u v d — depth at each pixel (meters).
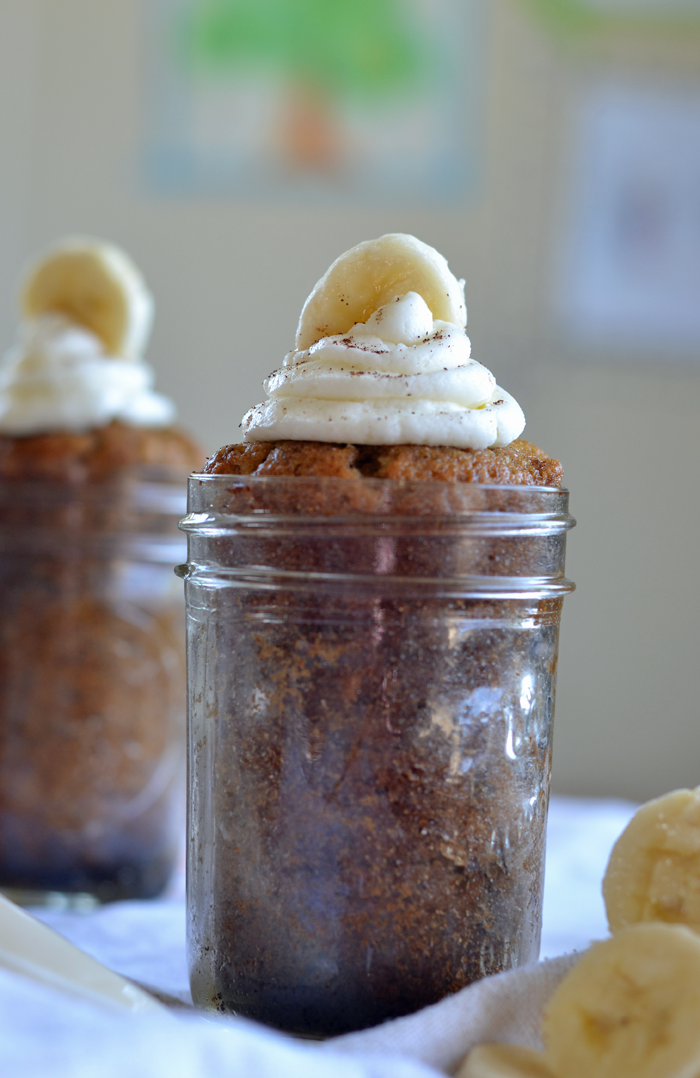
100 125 1.30
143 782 0.61
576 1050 0.44
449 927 0.47
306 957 0.46
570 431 1.25
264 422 0.48
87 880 0.60
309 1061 0.42
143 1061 0.41
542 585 0.47
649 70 1.23
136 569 0.61
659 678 1.26
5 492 0.60
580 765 1.27
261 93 1.28
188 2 1.28
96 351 0.63
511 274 1.25
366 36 1.26
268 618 0.47
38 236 1.31
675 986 0.44
